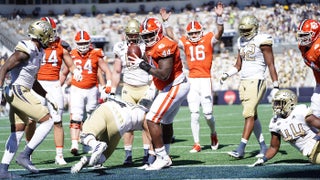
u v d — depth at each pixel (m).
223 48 47.41
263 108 33.50
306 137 10.00
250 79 12.26
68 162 12.59
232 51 46.97
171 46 10.18
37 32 9.76
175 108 10.70
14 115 10.01
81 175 9.94
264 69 12.35
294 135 10.03
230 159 12.17
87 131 9.74
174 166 11.02
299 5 53.97
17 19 53.09
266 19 53.28
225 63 45.25
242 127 21.52
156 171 10.26
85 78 14.10
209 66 14.67
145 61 10.63
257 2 56.47
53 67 12.91
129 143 11.89
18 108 9.81
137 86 12.45
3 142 17.95
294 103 10.04
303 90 39.56
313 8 53.72
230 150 14.20
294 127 10.02
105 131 10.13
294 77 43.56
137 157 13.16
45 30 9.80
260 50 12.19
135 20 12.16
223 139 17.12
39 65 9.99
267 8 55.56
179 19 56.88
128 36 12.02
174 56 10.34
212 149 14.55
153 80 11.19
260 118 25.80
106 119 9.99
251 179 9.00
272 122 10.33
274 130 10.29
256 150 13.85
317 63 11.81
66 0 61.97
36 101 9.88
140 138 18.09
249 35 12.31
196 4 59.84
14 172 10.59
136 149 14.90
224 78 12.88
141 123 10.49
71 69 13.26
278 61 44.66
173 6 60.59
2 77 9.48
